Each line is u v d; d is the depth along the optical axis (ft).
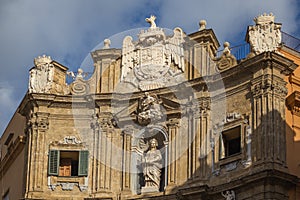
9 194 211.41
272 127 175.11
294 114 181.06
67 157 196.24
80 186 191.72
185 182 183.62
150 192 186.60
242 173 176.04
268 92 177.37
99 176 191.31
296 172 176.55
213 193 177.58
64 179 192.24
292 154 177.37
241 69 181.68
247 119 179.22
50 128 196.24
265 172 169.58
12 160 212.84
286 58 179.01
